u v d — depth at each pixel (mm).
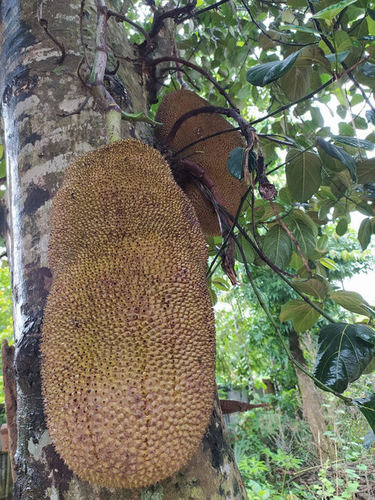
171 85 1418
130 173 640
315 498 2391
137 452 439
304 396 3441
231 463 672
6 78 884
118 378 459
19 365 624
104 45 719
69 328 513
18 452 602
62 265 618
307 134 1529
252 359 4332
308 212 1402
